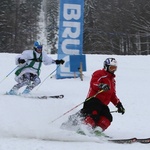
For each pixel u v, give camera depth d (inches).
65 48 900.6
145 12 3430.1
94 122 356.8
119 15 3577.8
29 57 609.6
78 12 908.0
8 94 611.5
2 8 3629.4
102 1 3846.0
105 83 362.6
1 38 3563.0
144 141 329.4
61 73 893.2
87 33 3363.7
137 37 3459.6
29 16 4685.0
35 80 613.6
